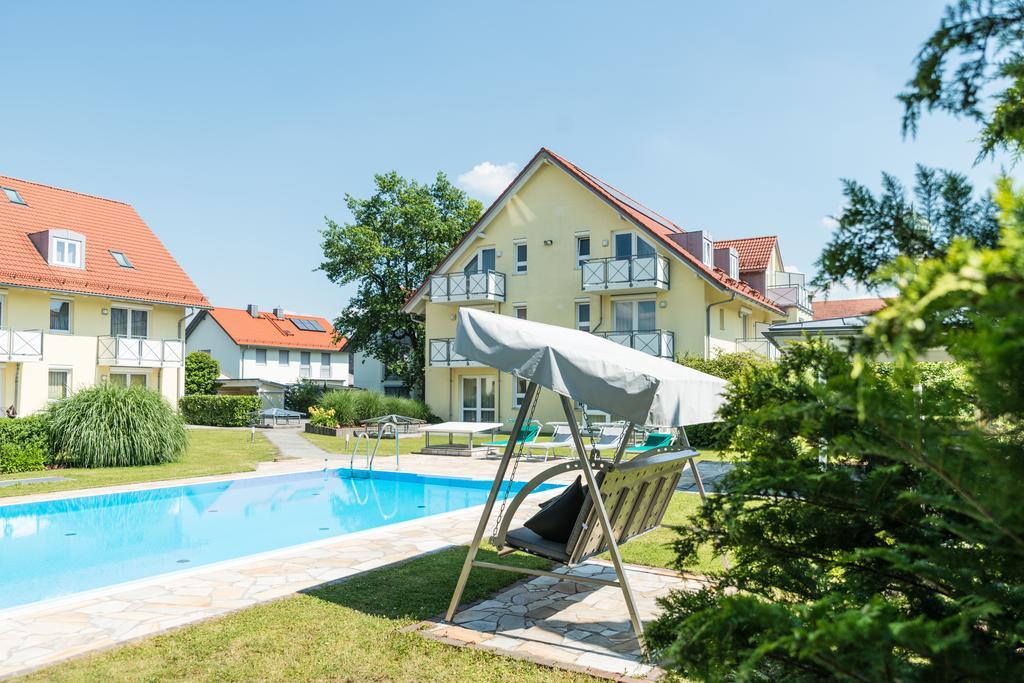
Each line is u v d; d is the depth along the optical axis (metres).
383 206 35.66
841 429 1.70
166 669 3.74
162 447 15.25
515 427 4.69
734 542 2.03
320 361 51.41
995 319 1.10
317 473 14.01
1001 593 1.48
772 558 2.00
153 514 10.48
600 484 4.42
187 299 27.03
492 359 4.36
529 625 4.53
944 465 1.26
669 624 1.99
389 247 34.78
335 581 5.50
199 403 30.23
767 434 1.93
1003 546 1.33
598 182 26.09
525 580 5.61
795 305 27.33
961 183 1.80
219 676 3.65
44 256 23.95
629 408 3.94
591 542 4.71
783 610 1.51
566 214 25.80
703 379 4.74
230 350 46.69
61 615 4.68
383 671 3.73
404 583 5.45
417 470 14.10
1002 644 1.53
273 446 19.75
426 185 36.00
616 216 24.83
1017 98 1.57
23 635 4.29
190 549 8.24
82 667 3.76
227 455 17.27
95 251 26.06
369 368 51.47
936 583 1.62
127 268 26.34
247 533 9.20
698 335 23.33
